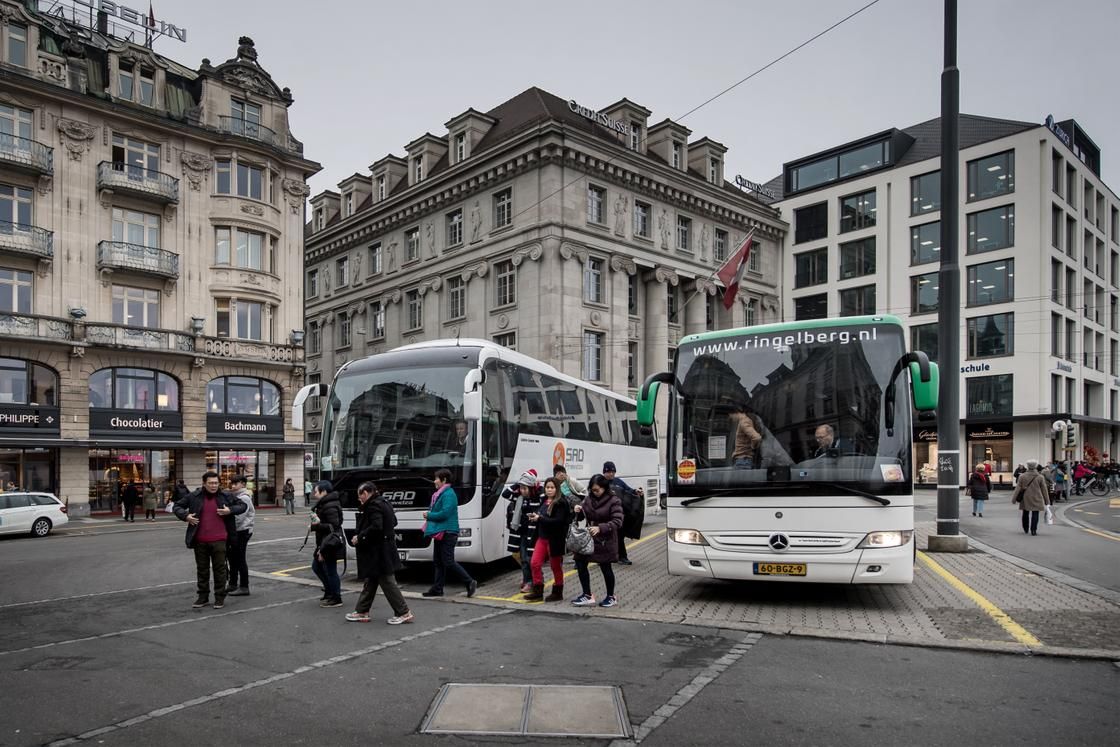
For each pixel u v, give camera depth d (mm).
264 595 11227
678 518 9641
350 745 5066
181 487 31266
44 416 30016
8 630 8805
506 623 8945
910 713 5590
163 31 38188
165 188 33688
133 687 6398
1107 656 6914
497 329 39000
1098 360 54531
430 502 12008
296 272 38500
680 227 44562
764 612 9195
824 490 8961
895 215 50406
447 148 46344
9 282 30094
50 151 31047
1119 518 24516
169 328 33750
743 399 9586
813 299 53344
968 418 47156
